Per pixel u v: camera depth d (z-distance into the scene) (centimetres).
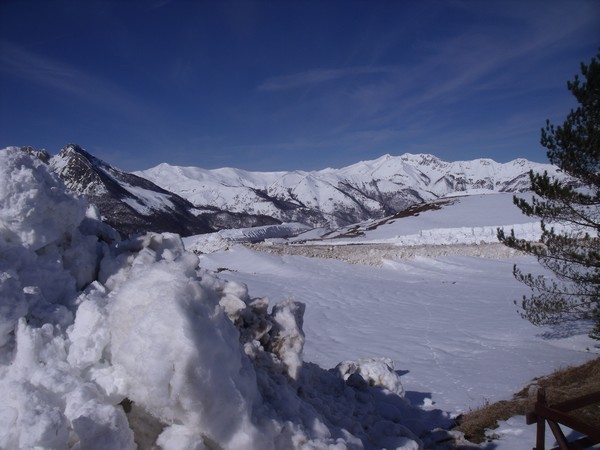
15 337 305
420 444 517
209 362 269
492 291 2177
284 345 470
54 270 365
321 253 3148
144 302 284
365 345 1386
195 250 3269
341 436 409
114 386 275
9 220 342
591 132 950
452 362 1189
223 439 274
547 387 862
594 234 1273
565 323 1493
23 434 226
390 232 4700
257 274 2581
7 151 357
